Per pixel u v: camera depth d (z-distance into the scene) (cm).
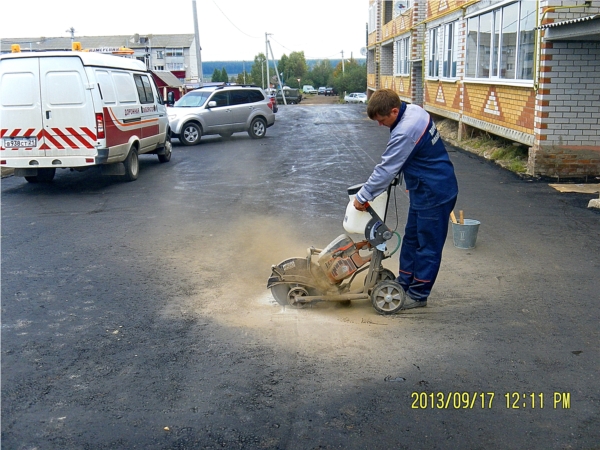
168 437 352
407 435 350
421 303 530
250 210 941
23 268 671
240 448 340
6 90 1101
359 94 6319
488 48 1470
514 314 518
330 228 820
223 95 2017
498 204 942
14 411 381
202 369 431
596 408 374
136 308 549
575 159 1142
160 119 1448
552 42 1091
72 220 902
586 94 1112
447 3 1873
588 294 561
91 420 370
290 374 420
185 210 954
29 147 1115
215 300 566
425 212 493
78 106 1104
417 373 418
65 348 469
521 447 337
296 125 2616
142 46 7725
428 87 2236
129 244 762
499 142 1527
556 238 749
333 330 491
